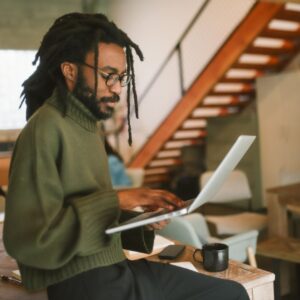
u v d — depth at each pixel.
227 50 4.89
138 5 7.41
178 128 5.69
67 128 1.09
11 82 5.65
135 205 1.13
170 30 6.88
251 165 5.39
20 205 0.97
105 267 1.08
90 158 1.14
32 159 1.00
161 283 1.19
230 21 5.95
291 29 4.85
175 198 1.14
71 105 1.13
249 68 5.28
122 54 1.16
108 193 1.05
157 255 1.74
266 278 1.49
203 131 6.38
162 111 6.69
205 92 5.19
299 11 4.49
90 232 0.99
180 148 6.45
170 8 6.86
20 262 1.01
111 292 1.05
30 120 1.09
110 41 1.13
